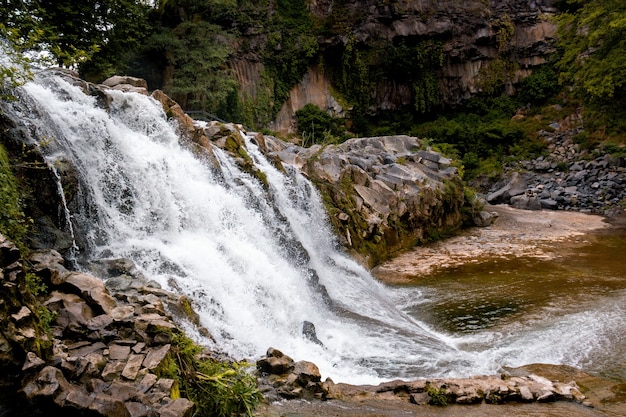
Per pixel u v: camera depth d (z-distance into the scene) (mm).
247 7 30266
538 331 8797
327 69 32781
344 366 7332
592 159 28391
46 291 5082
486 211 20906
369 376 7020
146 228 8500
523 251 15445
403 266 14086
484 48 35344
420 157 20438
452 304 10594
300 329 8297
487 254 15188
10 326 3637
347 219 14422
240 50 29438
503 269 13266
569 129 32312
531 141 32125
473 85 35281
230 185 11055
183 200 9328
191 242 8625
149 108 10328
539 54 35375
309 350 7676
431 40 33781
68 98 8711
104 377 4113
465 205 20438
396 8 32906
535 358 7750
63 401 3447
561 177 27531
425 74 34094
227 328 7152
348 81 32781
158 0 27062
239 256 8891
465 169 30969
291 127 31297
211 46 25016
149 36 24500
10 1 12508
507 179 28953
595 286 11312
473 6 34844
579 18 29500
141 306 5531
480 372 7160
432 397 5957
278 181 13203
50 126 7660
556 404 6062
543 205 24688
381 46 32875
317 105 32094
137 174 8844
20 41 7266
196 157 10672
